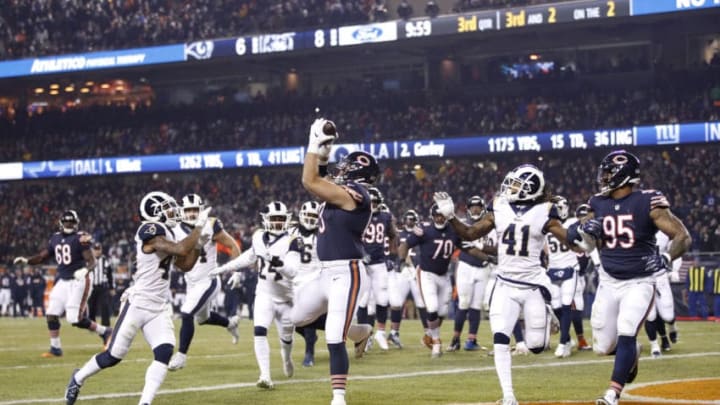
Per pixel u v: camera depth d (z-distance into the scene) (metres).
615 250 18.92
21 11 96.06
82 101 106.94
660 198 18.62
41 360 32.78
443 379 24.97
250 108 93.56
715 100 75.88
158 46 89.56
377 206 34.03
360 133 87.25
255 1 89.56
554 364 28.66
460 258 33.66
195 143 92.31
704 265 54.47
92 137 96.69
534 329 19.80
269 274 23.89
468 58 91.00
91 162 92.06
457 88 88.31
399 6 82.50
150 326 19.31
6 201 96.94
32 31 95.69
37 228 93.38
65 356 34.41
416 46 84.81
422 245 32.34
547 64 88.38
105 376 26.84
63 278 34.53
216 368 28.78
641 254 18.75
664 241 32.75
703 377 24.83
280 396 21.80
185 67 98.25
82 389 23.91
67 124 98.69
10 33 96.00
